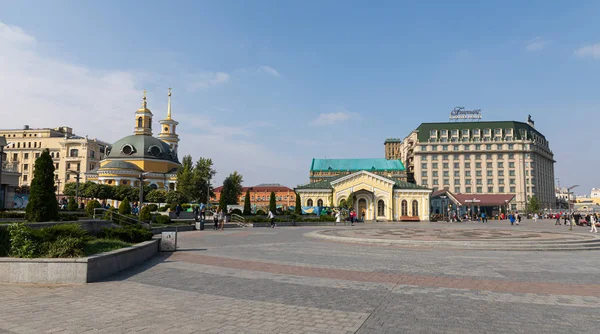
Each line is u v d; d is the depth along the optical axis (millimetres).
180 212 45906
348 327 6703
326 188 67875
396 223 56562
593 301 8664
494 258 15766
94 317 7207
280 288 9852
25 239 11242
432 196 81812
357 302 8453
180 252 17250
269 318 7207
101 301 8422
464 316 7418
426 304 8312
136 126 93062
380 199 66750
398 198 67188
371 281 10797
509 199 82062
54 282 10297
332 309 7859
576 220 48062
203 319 7117
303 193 68062
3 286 9875
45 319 7059
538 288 9984
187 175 71312
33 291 9352
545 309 7961
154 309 7793
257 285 10211
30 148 111938
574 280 11086
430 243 19906
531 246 19125
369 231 31500
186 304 8203
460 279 11148
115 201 67625
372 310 7805
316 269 12789
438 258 15648
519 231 31562
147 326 6680
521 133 125000
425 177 123375
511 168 121438
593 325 6891
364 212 67188
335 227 41281
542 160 133250
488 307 8094
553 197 142000
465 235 26094
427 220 66438
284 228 39375
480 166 122375
